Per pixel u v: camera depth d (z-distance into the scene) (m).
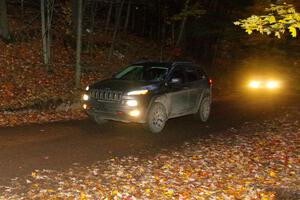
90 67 19.52
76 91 15.99
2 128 10.90
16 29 19.88
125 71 12.41
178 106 12.08
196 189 6.87
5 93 14.16
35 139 9.84
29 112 13.00
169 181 7.20
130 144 9.88
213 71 29.39
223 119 14.17
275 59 26.72
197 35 29.53
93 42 23.08
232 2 27.28
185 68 12.71
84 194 6.27
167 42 29.94
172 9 29.80
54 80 16.73
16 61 17.08
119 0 25.16
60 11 23.42
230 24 27.38
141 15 34.31
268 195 6.71
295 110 16.52
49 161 8.05
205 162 8.59
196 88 12.88
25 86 15.21
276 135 11.52
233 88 25.70
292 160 8.95
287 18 6.72
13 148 8.88
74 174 7.30
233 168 8.27
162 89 11.39
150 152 9.21
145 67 12.23
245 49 28.44
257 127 12.74
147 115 10.98
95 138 10.32
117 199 6.16
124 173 7.52
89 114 11.49
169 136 11.02
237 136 11.32
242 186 7.15
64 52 20.12
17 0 24.16
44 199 6.00
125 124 12.29
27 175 7.09
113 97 10.82
